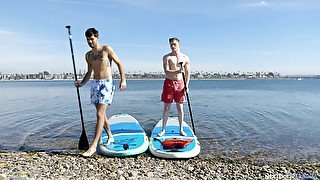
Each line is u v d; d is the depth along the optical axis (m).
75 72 7.84
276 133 11.05
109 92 7.05
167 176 6.12
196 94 38.94
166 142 7.64
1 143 9.14
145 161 7.14
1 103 23.67
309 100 27.34
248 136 10.43
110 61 7.08
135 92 43.62
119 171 6.20
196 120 13.84
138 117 14.66
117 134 8.63
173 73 8.02
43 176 5.69
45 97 31.72
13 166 6.28
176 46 7.95
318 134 10.94
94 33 6.84
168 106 8.46
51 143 9.07
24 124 12.84
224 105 21.86
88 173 6.04
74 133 10.59
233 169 6.83
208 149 8.59
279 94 38.81
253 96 34.06
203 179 6.05
